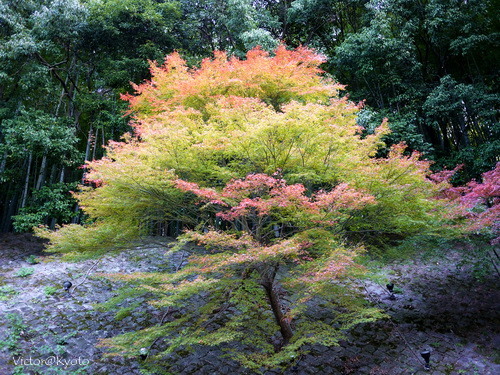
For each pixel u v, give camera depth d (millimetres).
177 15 16188
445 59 16625
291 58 9188
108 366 6719
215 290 6898
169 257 12031
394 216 6805
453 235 7773
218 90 8250
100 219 8008
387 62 14602
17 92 15523
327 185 7555
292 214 5969
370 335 8000
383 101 16844
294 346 5598
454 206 7691
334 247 6031
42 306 8547
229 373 6758
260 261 5680
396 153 7160
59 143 12836
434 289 9875
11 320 7754
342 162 6551
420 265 11320
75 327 7832
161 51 15797
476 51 15602
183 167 6336
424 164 6781
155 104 8773
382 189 6301
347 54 15234
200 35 17891
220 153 6566
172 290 5195
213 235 5234
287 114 5742
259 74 8336
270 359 5805
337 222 6793
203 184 6914
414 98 15383
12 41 12914
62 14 14078
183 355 7203
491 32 15789
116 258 11906
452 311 8781
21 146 12625
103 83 15492
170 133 5859
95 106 15445
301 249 6020
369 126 13094
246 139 5785
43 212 12406
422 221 7008
